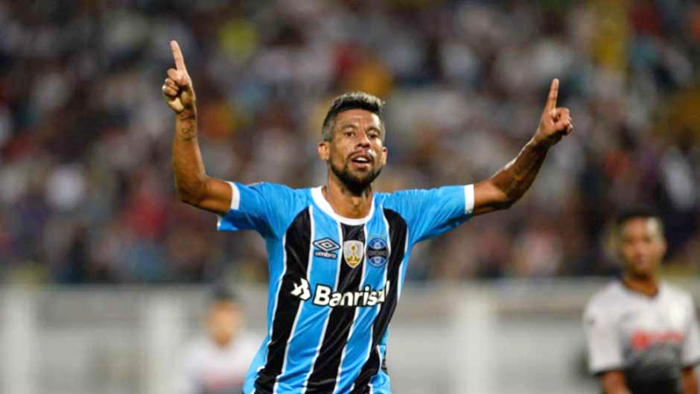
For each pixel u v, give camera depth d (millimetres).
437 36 59438
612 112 53438
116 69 60625
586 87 56156
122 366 39094
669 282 36562
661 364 23641
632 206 24109
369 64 58562
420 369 37688
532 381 37344
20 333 39625
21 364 39531
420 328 37812
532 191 47562
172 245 47094
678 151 52156
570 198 47719
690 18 60281
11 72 61875
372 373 17453
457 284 43094
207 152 53438
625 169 49656
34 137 57062
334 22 61406
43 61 62219
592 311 24062
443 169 50750
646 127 54000
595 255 44781
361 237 17297
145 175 52281
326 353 17188
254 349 31953
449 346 37656
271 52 59906
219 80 58719
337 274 17156
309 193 17469
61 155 55500
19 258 49531
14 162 55312
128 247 47656
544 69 57219
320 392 17234
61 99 59375
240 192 17125
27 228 51094
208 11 63000
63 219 50969
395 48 59531
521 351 37500
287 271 17188
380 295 17422
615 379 23641
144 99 58156
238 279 45000
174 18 63031
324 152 17516
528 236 45156
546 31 59719
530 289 38156
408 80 58094
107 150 54906
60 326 39562
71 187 52750
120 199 51500
